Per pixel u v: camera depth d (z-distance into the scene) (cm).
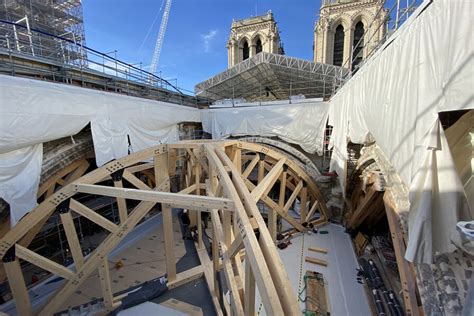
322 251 1130
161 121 1484
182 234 1330
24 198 854
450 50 342
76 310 800
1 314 755
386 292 836
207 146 873
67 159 1021
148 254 1145
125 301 827
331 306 822
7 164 803
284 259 1084
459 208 354
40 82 861
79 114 997
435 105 380
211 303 846
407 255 395
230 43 3831
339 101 1254
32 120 828
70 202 727
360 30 2891
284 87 2308
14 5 1455
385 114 613
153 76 1730
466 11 312
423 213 373
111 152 1152
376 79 688
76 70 1148
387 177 697
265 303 361
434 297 437
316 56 3166
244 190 591
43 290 916
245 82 2216
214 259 814
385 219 1187
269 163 1377
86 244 1220
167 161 975
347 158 1117
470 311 269
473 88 305
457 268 386
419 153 409
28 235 845
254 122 1731
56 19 1689
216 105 1977
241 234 471
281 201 1231
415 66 448
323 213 1408
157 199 621
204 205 566
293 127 1633
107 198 1407
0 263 834
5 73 880
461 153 402
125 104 1230
